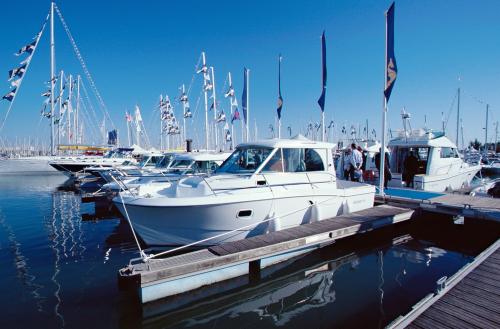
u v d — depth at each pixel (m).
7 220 12.17
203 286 5.79
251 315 5.20
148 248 7.34
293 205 7.87
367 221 8.12
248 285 6.21
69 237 9.83
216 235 7.18
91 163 25.14
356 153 12.37
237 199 7.01
